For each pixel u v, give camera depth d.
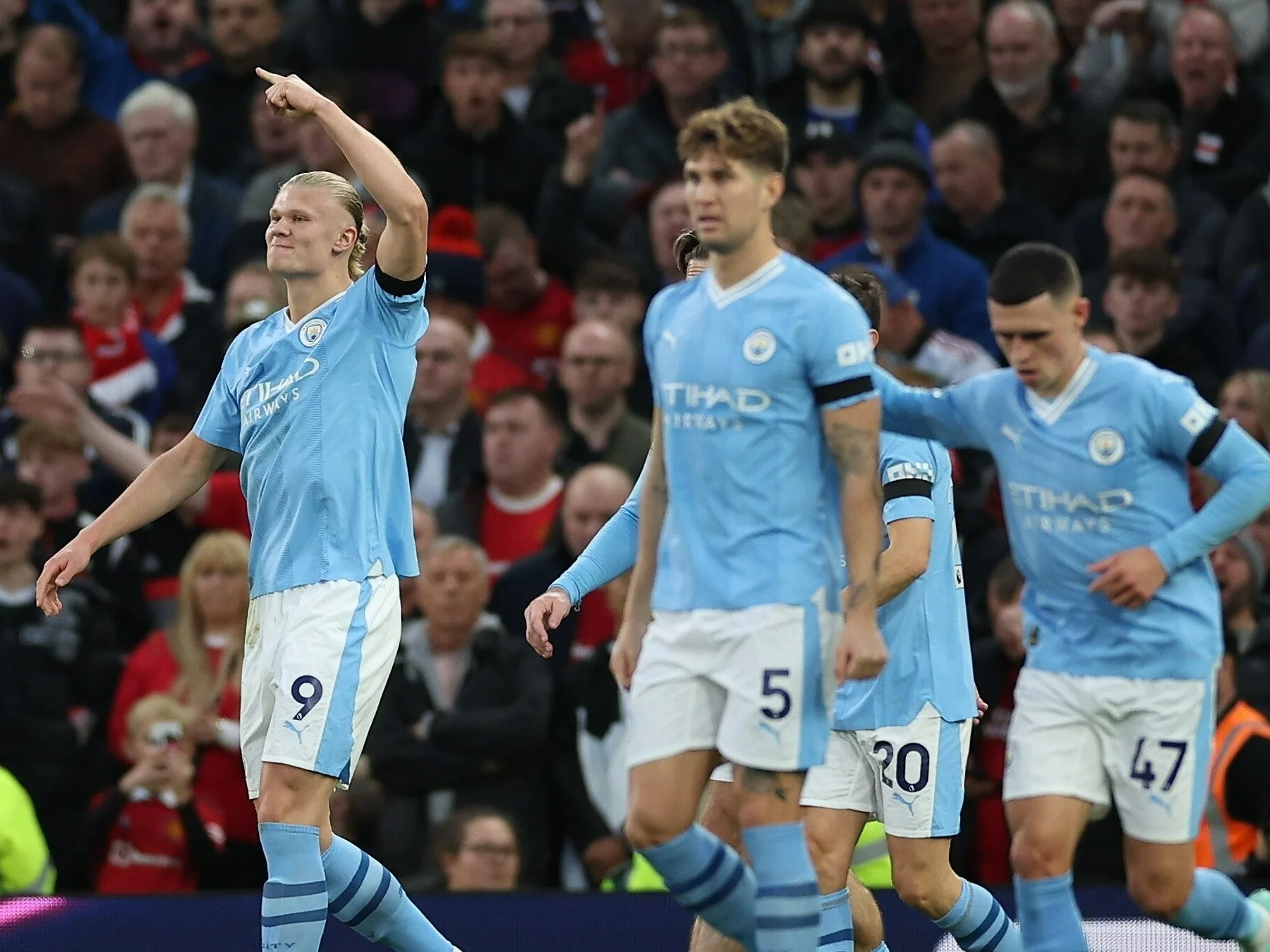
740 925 18.34
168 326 37.66
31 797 29.30
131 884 27.17
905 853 21.62
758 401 17.42
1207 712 20.28
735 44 43.12
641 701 17.80
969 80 42.72
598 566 21.44
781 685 17.31
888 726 21.55
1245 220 38.34
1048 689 20.36
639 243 38.75
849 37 40.19
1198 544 19.78
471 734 27.70
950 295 36.72
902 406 20.95
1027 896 20.08
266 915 19.30
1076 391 20.02
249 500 20.53
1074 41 43.38
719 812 21.28
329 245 20.48
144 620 31.64
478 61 39.38
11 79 42.88
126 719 28.83
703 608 17.53
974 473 32.91
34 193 39.81
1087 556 20.08
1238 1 42.66
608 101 43.19
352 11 42.22
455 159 39.72
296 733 19.45
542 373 37.56
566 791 28.06
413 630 28.94
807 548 17.53
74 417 33.53
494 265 37.47
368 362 20.22
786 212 35.34
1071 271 19.78
